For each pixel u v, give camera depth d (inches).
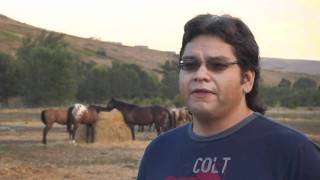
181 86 116.0
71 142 1110.4
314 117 2472.9
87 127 1168.2
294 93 4141.2
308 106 3988.7
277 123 113.0
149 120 1242.6
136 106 1224.8
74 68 3449.8
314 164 106.3
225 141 112.0
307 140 109.3
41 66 3297.2
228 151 110.7
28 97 3304.6
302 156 107.0
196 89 113.0
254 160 108.7
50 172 686.5
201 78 112.2
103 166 761.6
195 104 113.3
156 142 124.6
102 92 3855.8
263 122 113.2
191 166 113.2
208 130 115.3
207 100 112.3
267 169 107.7
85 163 789.2
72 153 926.4
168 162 118.9
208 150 112.5
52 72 3307.1
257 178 107.1
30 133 1368.1
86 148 1022.4
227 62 112.6
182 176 113.8
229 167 109.3
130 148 1039.0
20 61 3430.1
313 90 4185.5
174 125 1322.6
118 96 3924.7
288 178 107.1
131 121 1213.1
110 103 1210.6
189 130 118.9
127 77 3976.4
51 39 3954.2
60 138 1244.5
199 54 113.3
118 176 673.0
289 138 109.0
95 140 1165.7
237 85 114.4
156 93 4116.6
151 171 122.5
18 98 3388.3
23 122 1790.1
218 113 113.3
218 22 113.3
